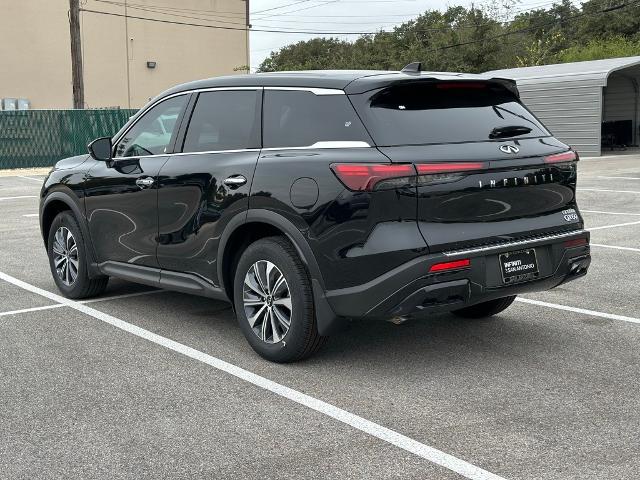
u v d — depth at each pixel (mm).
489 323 5727
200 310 6281
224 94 5285
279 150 4746
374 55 50125
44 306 6469
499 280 4438
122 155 6008
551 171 4711
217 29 41938
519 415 3934
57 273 6836
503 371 4633
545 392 4266
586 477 3229
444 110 4590
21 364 4902
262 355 4891
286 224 4551
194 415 4012
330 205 4336
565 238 4742
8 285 7348
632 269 7648
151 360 4961
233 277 5188
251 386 4441
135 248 5816
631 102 31141
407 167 4180
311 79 4754
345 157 4328
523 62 47969
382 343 5246
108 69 37812
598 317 5855
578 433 3695
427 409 4039
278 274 4707
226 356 5023
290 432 3768
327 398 4227
